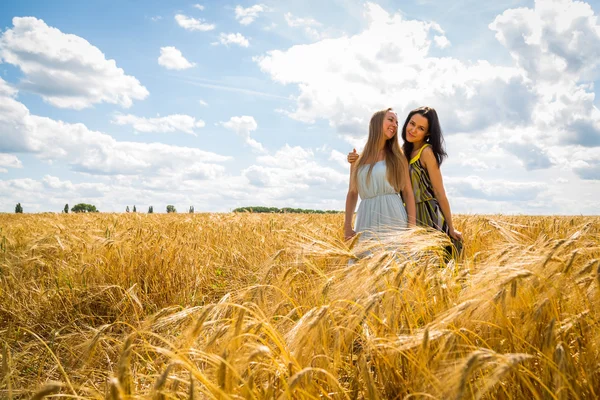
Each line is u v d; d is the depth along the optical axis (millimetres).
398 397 2000
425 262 2803
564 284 2203
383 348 2094
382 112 4402
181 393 1930
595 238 2965
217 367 1746
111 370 2645
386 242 3426
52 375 2779
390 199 4320
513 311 2203
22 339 3711
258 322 1974
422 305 2467
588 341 1989
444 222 4578
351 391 2047
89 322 4160
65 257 5953
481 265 2859
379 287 2471
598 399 1756
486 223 5559
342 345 2273
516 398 1906
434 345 1988
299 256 3357
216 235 7855
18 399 2498
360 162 4527
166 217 13039
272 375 1918
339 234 6488
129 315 4180
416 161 4668
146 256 5398
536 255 2498
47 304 4324
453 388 1533
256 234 7492
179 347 2053
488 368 1936
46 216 16312
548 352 1799
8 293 4469
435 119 4641
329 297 2578
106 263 5184
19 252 6016
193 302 4840
